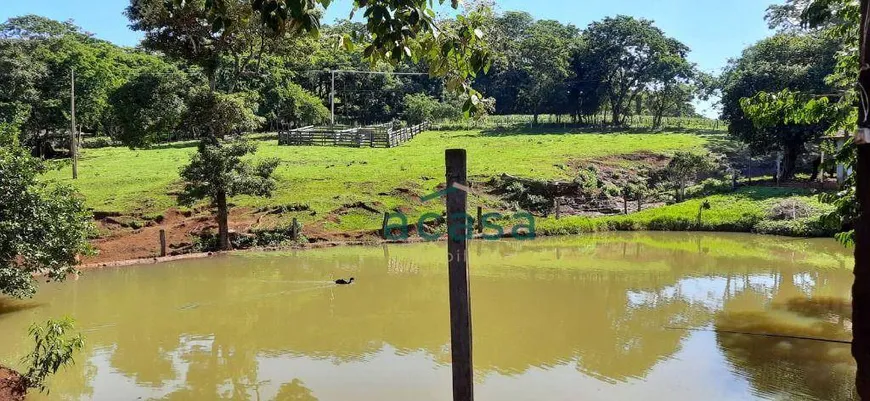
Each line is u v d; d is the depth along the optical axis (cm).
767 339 988
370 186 2591
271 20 371
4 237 1036
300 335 1069
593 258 1812
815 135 2616
